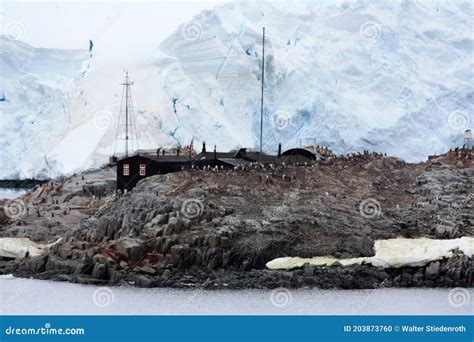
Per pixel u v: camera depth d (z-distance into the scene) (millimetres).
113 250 199250
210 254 195500
